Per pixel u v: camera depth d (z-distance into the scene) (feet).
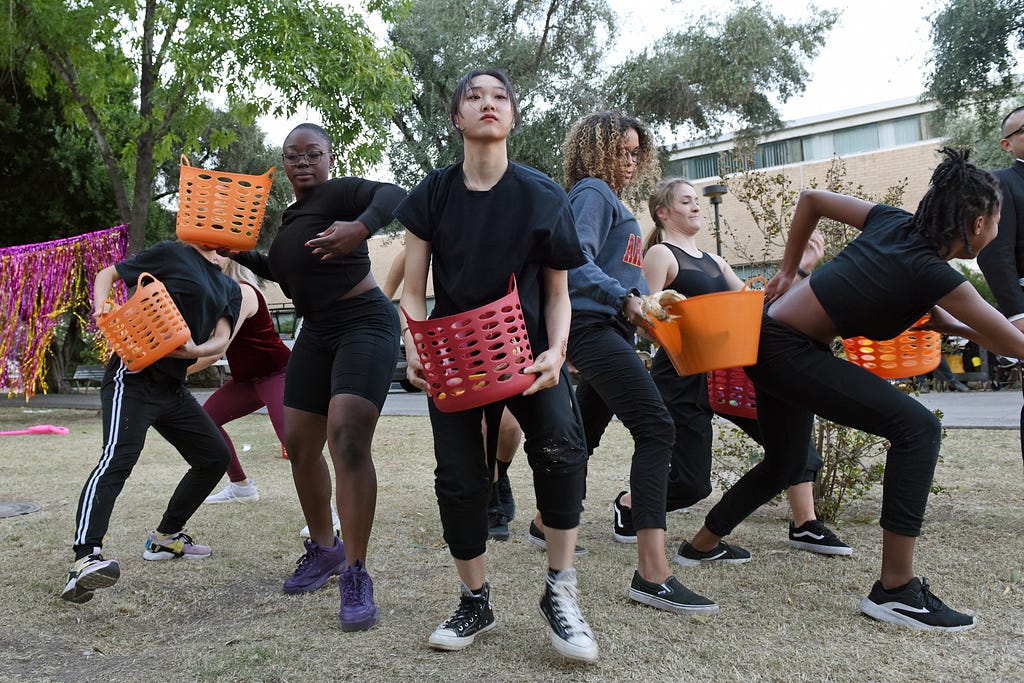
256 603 9.75
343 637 8.30
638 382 9.06
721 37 61.11
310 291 9.55
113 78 40.16
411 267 7.80
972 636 7.88
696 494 11.21
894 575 8.36
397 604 9.37
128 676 7.48
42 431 30.40
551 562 7.75
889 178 68.33
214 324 11.88
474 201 7.50
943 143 60.13
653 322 8.63
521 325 7.14
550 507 7.68
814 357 8.68
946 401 33.88
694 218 11.59
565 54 58.95
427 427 29.07
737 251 14.44
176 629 8.98
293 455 9.98
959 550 10.87
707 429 11.25
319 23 36.68
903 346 9.80
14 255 36.94
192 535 13.16
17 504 16.21
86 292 38.50
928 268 8.04
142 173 39.17
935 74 46.65
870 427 8.59
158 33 38.11
